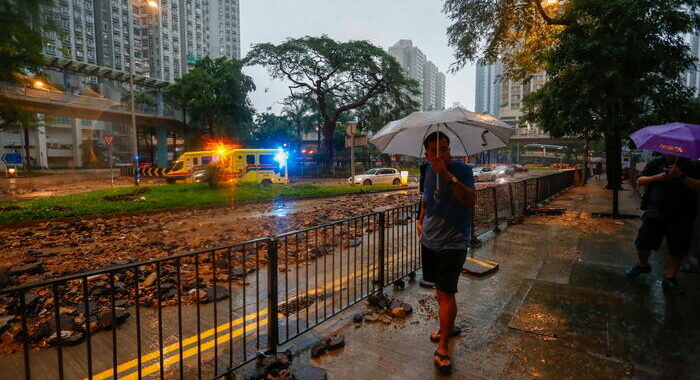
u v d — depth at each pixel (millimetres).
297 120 56469
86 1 88250
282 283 5121
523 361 2975
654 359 2961
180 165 27078
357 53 37500
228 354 3221
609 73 8664
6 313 4039
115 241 7992
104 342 3469
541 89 16109
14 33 16625
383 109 43000
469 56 15461
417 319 3820
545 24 15203
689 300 4117
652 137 4133
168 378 2867
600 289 4520
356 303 4152
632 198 15312
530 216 10305
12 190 23531
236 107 46812
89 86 57812
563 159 100438
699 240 5043
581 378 2730
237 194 16656
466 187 2799
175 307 4285
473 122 3154
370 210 13055
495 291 4523
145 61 103188
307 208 13852
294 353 3170
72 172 54625
